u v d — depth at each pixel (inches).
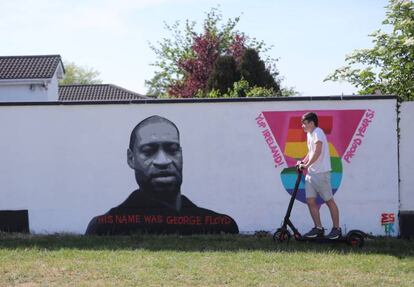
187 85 1110.4
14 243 373.1
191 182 408.5
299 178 363.3
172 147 408.8
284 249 348.8
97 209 410.6
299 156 402.6
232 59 930.1
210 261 316.2
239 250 346.0
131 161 410.3
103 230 410.3
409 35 461.4
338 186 400.8
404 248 353.1
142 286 269.1
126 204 410.3
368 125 400.2
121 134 410.6
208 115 407.5
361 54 487.2
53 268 302.4
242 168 406.3
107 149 411.2
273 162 404.5
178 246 362.0
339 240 355.6
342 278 281.9
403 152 399.2
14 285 272.5
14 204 412.5
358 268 300.2
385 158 399.2
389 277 283.9
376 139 399.5
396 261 315.6
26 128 412.8
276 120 404.2
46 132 412.5
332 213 357.7
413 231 393.4
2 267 303.9
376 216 399.5
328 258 322.3
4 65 1122.7
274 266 304.5
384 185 399.2
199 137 408.2
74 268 301.6
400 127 398.9
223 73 919.7
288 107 403.5
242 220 406.0
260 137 405.1
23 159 412.5
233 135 406.6
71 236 400.5
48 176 412.5
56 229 411.5
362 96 399.2
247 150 405.7
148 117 410.3
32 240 383.9
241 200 406.3
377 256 327.9
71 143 412.2
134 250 349.1
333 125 401.1
